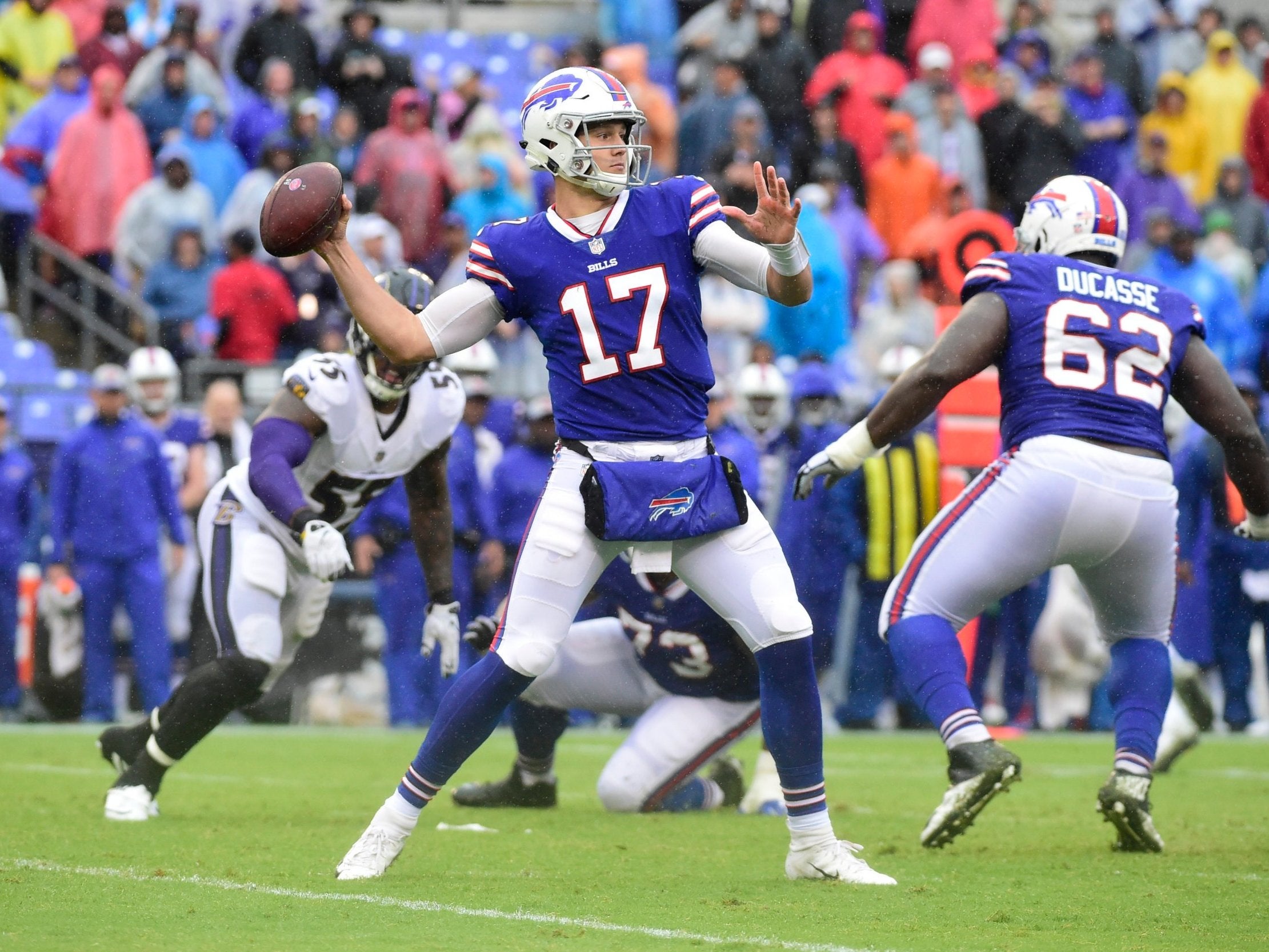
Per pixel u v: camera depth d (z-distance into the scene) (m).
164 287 45.38
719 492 14.95
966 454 29.33
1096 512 17.50
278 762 29.75
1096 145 53.62
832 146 51.88
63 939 12.02
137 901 13.87
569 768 29.80
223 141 49.09
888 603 18.30
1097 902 14.39
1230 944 12.35
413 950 11.70
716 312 46.38
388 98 51.75
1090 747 34.94
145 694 38.03
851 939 12.36
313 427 19.25
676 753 22.05
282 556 20.12
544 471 37.97
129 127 47.88
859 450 17.91
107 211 47.31
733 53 53.44
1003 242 29.33
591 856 17.53
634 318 14.88
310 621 20.77
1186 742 28.50
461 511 37.34
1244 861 17.44
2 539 39.03
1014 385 17.95
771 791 22.53
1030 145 52.16
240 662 19.91
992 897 14.59
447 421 19.84
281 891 14.48
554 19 66.12
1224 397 18.42
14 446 42.56
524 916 13.28
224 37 57.34
